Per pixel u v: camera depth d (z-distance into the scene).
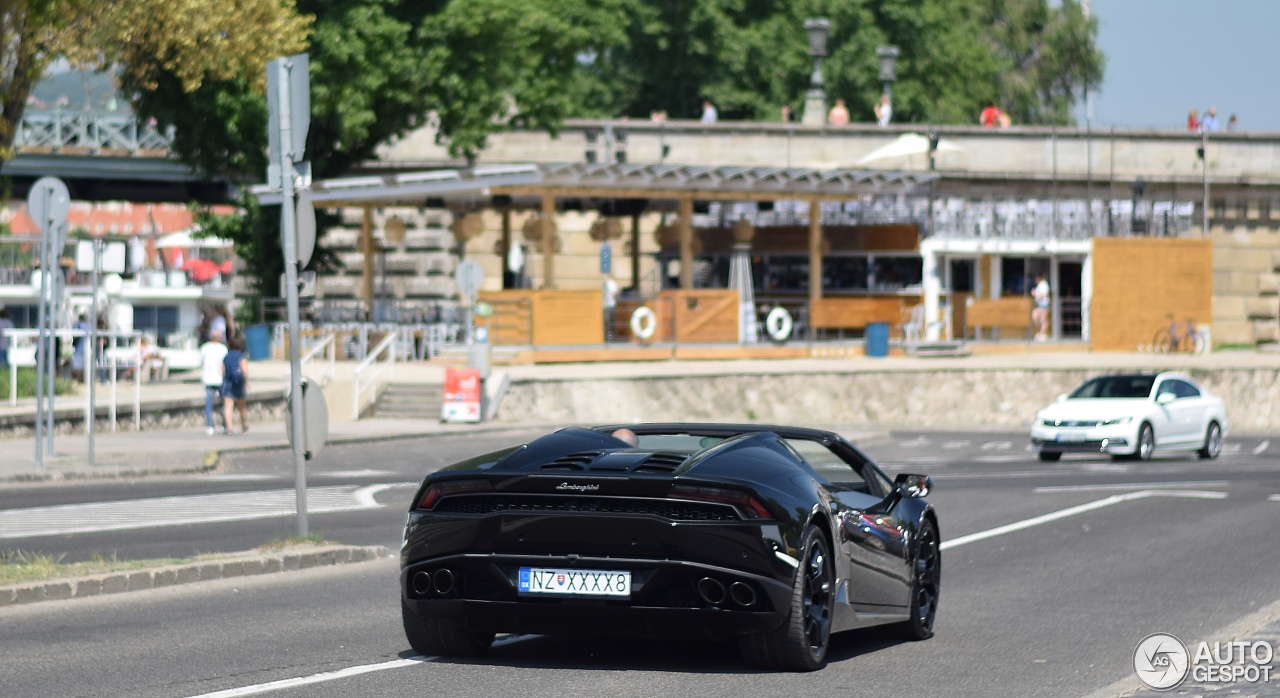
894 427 75.19
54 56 38.16
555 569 16.33
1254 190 109.25
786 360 82.62
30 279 74.12
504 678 16.69
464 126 85.06
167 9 51.66
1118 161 108.12
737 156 105.06
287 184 27.22
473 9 82.00
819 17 125.06
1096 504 39.72
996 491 43.47
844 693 16.05
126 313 70.44
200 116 82.81
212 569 25.03
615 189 79.25
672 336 81.81
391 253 100.00
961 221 93.81
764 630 16.33
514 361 76.56
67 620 20.78
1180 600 23.88
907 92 126.56
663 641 19.30
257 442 53.31
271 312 86.81
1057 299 95.81
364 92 81.81
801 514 16.47
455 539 16.64
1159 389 57.84
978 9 143.00
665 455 17.03
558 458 17.14
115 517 34.00
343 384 69.19
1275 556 29.50
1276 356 92.81
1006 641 20.00
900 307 88.38
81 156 104.12
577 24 90.31
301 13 80.94
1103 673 17.59
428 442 57.97
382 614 21.53
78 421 54.81
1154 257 95.62
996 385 81.94
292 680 16.50
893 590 19.20
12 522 32.81
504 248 87.69
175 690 15.89
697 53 126.00
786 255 93.25
